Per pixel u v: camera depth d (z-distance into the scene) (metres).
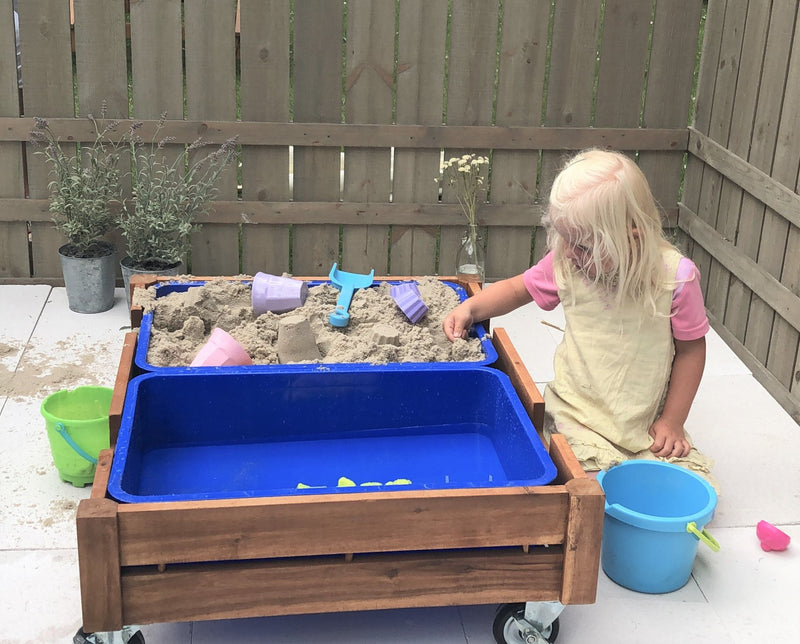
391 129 3.95
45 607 2.30
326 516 1.95
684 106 4.09
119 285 4.09
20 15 3.73
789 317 3.28
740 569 2.53
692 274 2.52
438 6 3.84
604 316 2.61
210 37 3.81
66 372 3.36
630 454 2.66
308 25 3.82
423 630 2.27
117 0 3.75
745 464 2.99
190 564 1.99
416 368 2.55
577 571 2.05
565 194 2.42
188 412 2.52
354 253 4.17
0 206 3.93
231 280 3.05
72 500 2.68
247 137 3.92
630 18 3.94
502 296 2.79
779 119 3.38
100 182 3.88
